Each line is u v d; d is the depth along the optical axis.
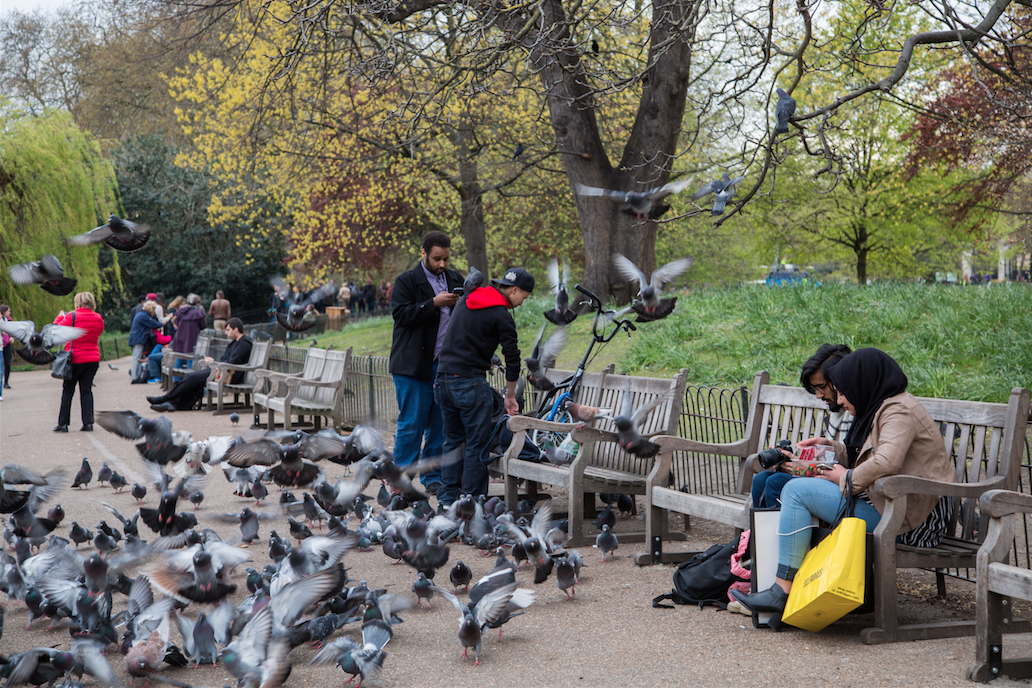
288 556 4.21
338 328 28.61
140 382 21.02
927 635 4.12
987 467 4.38
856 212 24.05
